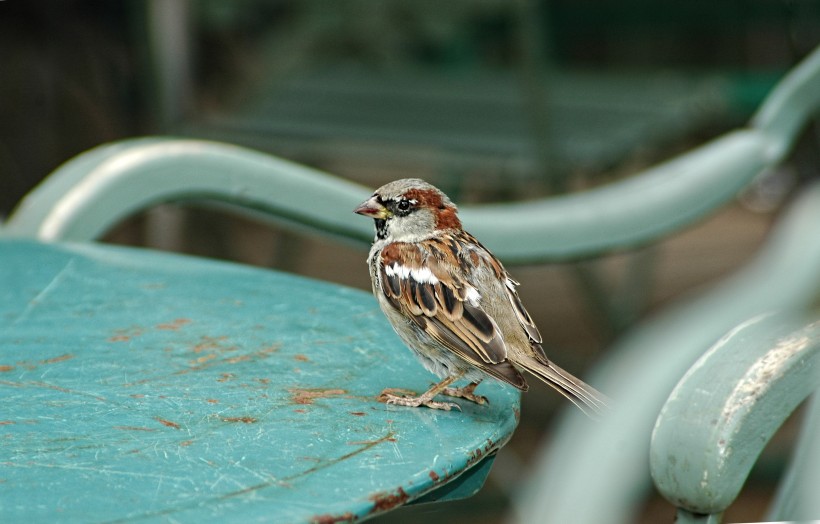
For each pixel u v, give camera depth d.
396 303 3.78
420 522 4.21
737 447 3.61
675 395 3.61
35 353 3.74
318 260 7.14
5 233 3.92
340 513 3.60
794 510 3.61
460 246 3.80
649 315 5.74
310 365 3.73
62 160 6.77
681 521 3.62
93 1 6.65
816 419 3.61
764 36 8.62
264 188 3.91
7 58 6.70
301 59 6.07
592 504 3.58
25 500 3.61
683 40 9.05
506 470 4.29
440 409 3.70
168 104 5.10
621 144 4.94
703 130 7.34
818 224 3.64
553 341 5.76
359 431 3.67
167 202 3.91
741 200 8.34
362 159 5.15
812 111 4.05
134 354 3.74
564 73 6.43
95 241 3.91
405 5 5.82
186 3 5.05
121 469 3.63
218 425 3.67
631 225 3.96
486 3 5.37
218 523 3.60
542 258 3.93
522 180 4.77
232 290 3.83
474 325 3.76
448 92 5.84
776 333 3.62
